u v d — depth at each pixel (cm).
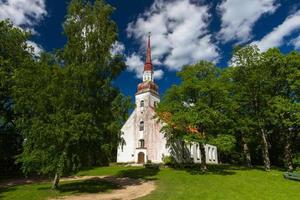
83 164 2225
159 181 2727
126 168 4075
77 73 2139
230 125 3631
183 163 4353
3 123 3538
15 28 3550
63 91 2041
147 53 5681
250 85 3784
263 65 3734
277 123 3694
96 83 2341
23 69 2198
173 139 3806
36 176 3569
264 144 3741
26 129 2128
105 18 2595
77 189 2258
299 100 3631
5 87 3181
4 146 3494
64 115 2005
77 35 2477
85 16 2552
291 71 3619
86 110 2189
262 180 2700
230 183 2509
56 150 2027
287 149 3784
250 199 1800
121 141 2453
